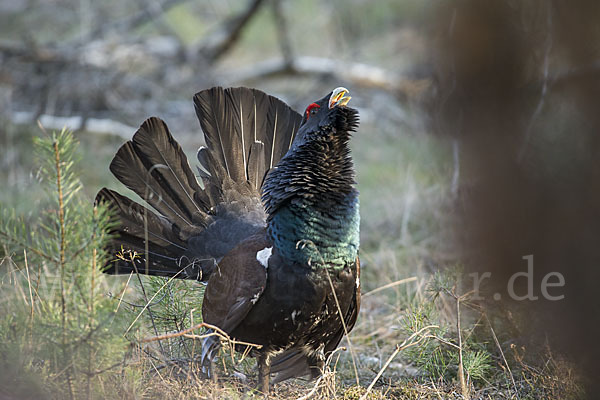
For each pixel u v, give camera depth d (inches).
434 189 692.7
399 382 429.1
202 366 403.9
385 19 1211.2
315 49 1211.9
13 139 819.4
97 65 962.7
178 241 458.0
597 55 666.8
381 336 506.9
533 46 673.0
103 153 816.9
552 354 438.6
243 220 455.2
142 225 451.2
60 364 329.7
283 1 1211.2
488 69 676.1
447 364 444.8
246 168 475.5
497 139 649.6
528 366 427.5
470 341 457.7
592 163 613.3
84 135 854.5
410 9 1136.2
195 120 952.9
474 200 609.9
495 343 460.4
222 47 1042.7
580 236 567.8
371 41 1183.6
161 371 398.0
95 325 331.0
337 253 383.2
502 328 470.3
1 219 355.9
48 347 331.3
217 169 467.5
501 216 587.2
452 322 476.7
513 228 577.6
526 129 649.6
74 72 948.6
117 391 344.2
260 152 479.5
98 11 1123.3
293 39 1228.5
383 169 830.5
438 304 485.4
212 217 459.8
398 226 673.0
